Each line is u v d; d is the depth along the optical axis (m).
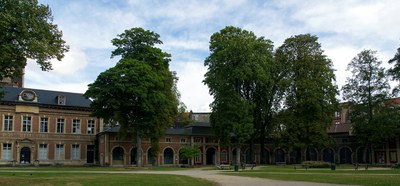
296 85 64.38
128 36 58.56
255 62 61.22
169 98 61.47
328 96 64.25
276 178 30.12
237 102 61.00
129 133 63.12
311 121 62.91
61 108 69.31
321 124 63.06
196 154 67.62
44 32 29.98
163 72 58.34
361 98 66.44
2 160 63.31
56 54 30.94
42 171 41.41
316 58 66.31
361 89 66.56
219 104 62.88
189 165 68.12
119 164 67.69
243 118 61.16
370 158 68.69
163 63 59.81
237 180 27.98
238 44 60.53
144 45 58.44
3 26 26.95
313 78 64.81
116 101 53.62
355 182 25.05
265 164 70.50
